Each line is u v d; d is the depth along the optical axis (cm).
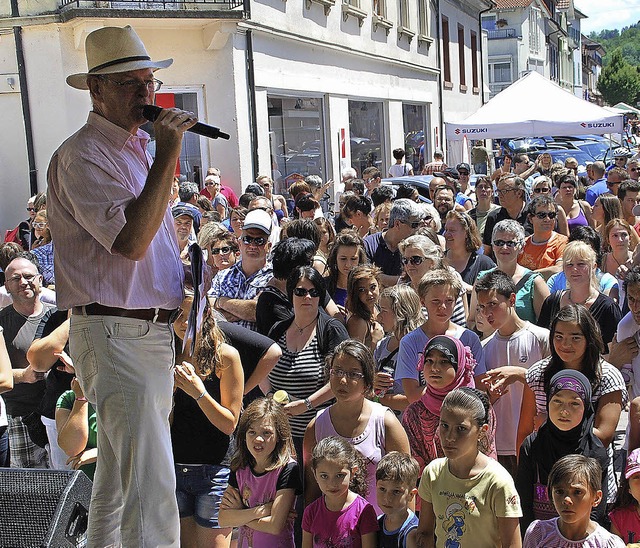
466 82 2967
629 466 405
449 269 577
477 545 374
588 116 1541
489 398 459
